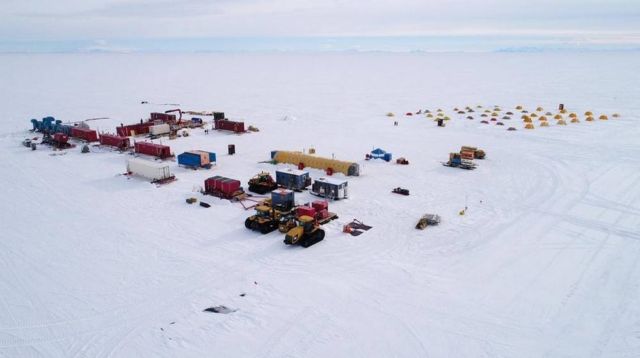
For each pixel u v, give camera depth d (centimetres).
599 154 4622
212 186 3578
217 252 2595
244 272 2362
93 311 2031
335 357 1711
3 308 2059
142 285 2245
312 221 2675
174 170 4384
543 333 1833
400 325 1902
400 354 1723
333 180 3547
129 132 5894
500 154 4772
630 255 2481
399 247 2647
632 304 2019
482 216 3094
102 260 2512
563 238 2714
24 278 2327
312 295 2138
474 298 2094
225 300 2111
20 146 5409
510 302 2056
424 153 4919
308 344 1788
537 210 3173
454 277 2289
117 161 4725
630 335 1811
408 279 2275
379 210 3244
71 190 3756
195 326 1916
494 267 2383
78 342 1819
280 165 4525
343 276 2312
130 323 1942
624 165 4200
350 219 3081
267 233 2852
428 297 2109
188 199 3425
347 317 1964
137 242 2741
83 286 2242
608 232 2786
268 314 1994
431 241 2722
